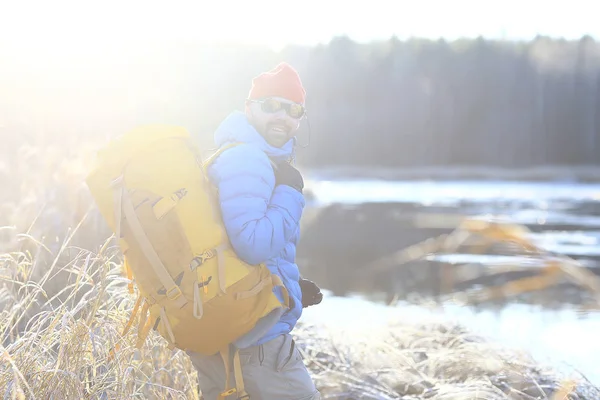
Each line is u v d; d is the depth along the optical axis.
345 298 8.95
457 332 5.74
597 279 1.31
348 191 41.56
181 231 2.51
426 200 32.78
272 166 2.77
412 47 88.94
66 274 4.52
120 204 2.51
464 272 2.22
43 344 3.02
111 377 3.11
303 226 20.05
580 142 84.62
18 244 4.94
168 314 2.60
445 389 4.25
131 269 2.66
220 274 2.54
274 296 2.67
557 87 85.81
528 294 7.77
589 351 5.57
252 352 2.74
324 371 4.59
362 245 15.52
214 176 2.67
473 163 85.81
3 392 2.71
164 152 2.56
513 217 22.08
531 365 4.84
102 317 3.40
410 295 9.09
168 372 3.62
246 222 2.56
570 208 26.67
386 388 4.41
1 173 7.43
